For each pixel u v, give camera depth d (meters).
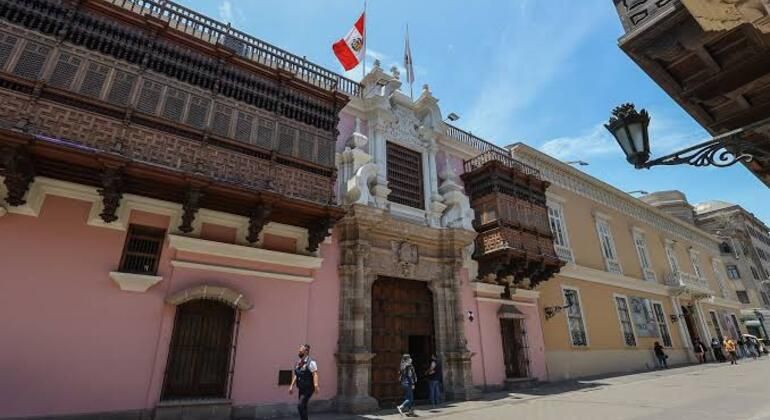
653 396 11.42
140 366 8.31
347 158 12.91
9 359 7.22
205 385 9.05
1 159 6.82
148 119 8.55
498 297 15.66
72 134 7.63
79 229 8.43
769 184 5.63
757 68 4.23
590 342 18.45
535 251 15.41
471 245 15.32
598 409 9.72
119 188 8.09
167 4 10.00
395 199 13.98
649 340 21.94
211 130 9.24
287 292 10.73
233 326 9.66
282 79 10.90
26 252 7.80
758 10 3.59
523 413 9.69
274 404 9.66
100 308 8.23
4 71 7.27
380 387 11.87
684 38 4.18
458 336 13.41
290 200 9.64
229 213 9.93
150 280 8.71
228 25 10.92
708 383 13.85
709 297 28.77
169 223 9.42
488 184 15.65
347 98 11.90
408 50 17.25
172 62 9.34
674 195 38.50
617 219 24.19
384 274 12.67
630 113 4.71
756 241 42.34
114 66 8.50
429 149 15.58
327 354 11.02
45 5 8.09
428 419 9.30
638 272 23.66
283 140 10.45
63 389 7.52
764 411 8.58
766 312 35.00
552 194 20.00
